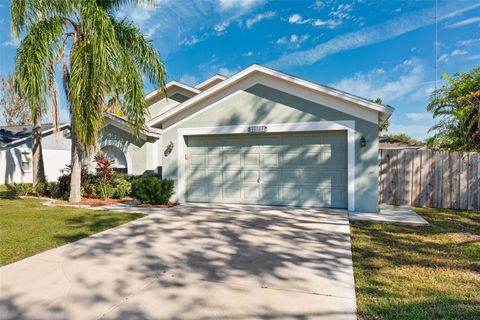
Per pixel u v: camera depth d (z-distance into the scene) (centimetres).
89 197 1119
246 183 982
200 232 634
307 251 511
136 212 855
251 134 971
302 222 719
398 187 982
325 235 609
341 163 884
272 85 921
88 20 852
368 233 635
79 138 897
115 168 1384
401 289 369
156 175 1213
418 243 564
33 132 1250
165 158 1046
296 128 896
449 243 564
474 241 576
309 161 915
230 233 626
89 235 614
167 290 367
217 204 993
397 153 984
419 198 959
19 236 603
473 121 1075
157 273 420
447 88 1230
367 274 416
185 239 584
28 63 838
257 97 938
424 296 350
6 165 1770
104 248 530
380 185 1001
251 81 944
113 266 445
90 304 333
